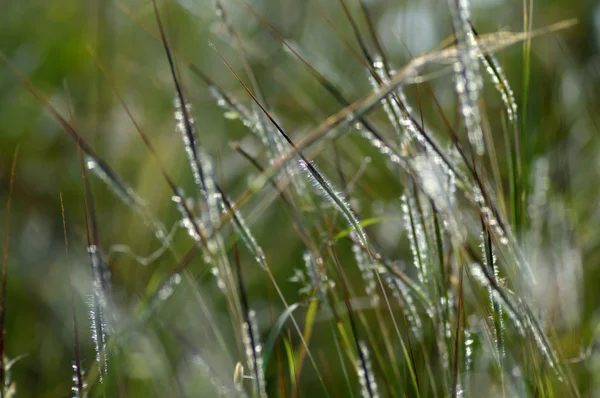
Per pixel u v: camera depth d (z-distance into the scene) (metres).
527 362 1.23
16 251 1.42
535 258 1.26
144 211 1.29
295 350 1.35
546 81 1.44
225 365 1.31
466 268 1.24
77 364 1.24
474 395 1.25
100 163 1.28
